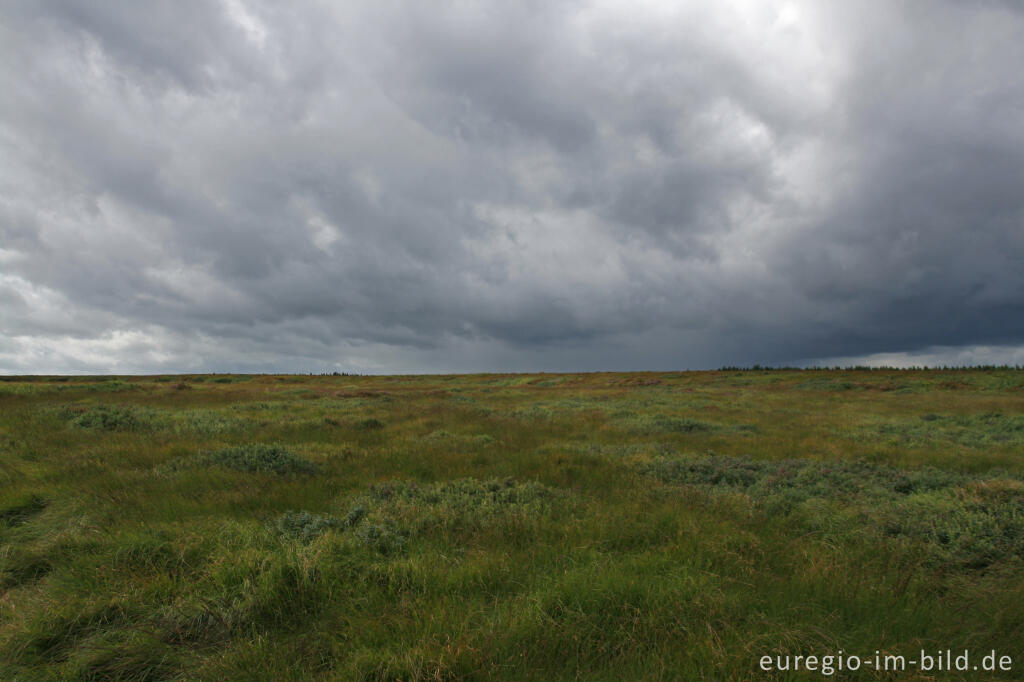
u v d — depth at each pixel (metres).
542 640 3.49
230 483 8.20
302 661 3.50
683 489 7.77
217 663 3.37
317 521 6.02
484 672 3.16
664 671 3.22
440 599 4.14
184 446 11.38
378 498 7.42
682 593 4.06
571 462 10.30
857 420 19.16
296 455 10.11
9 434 12.73
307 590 4.29
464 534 5.88
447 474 9.39
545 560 5.03
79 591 4.41
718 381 48.75
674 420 17.52
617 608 3.92
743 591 4.26
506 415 20.31
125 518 6.33
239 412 19.41
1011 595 4.18
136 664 3.45
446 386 49.53
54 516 6.66
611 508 6.76
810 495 7.80
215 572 4.50
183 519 6.34
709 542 5.23
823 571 4.58
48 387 28.50
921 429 16.67
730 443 13.70
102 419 15.02
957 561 5.10
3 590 4.72
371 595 4.23
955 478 8.61
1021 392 33.91
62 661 3.55
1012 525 5.87
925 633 3.69
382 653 3.40
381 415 19.39
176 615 3.95
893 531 6.14
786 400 29.14
